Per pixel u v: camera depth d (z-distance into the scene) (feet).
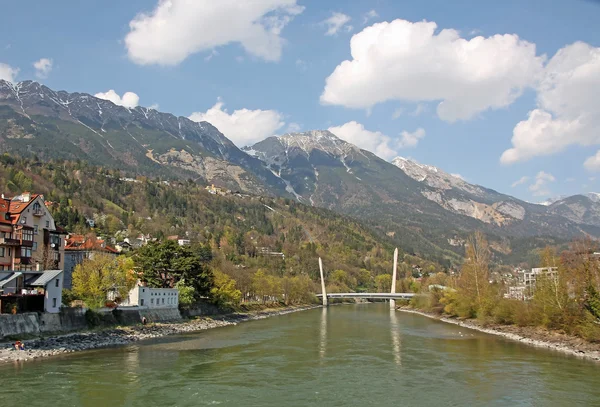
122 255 510.17
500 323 395.96
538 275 349.82
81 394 161.89
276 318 549.95
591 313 281.13
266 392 172.65
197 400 160.35
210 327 409.28
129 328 321.93
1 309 239.30
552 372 205.87
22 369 195.00
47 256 334.65
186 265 449.89
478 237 486.79
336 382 189.57
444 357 248.11
